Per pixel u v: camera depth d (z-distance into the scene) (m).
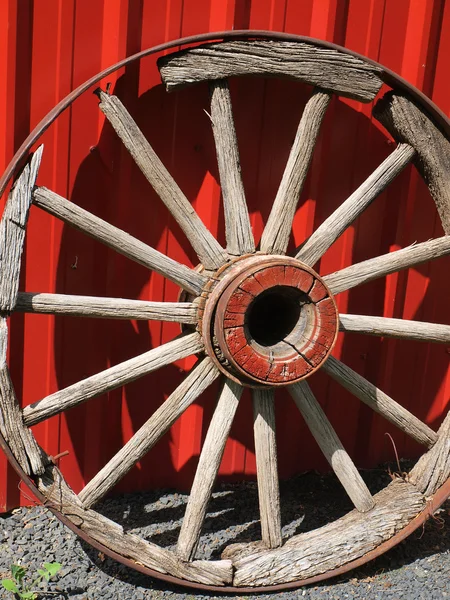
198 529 2.71
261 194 2.93
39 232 2.80
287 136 2.92
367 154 2.99
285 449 3.10
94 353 2.89
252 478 3.09
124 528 2.82
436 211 3.10
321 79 2.71
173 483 3.02
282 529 2.91
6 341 2.57
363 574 2.81
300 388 2.78
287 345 2.67
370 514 2.80
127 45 2.75
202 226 2.70
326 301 2.65
